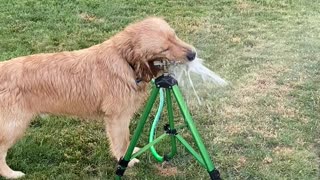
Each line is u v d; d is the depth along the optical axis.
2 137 1.98
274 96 2.74
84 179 2.12
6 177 2.11
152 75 1.93
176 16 3.98
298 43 3.47
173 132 1.97
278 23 3.87
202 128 2.46
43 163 2.22
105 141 2.37
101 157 2.24
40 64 1.98
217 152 2.26
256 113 2.57
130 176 2.13
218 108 2.63
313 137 2.36
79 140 2.38
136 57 1.88
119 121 2.06
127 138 2.13
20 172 2.14
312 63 3.14
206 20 3.91
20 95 1.94
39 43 3.43
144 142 2.37
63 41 3.49
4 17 3.86
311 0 4.37
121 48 1.94
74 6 4.12
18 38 3.50
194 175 2.12
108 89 2.00
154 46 1.80
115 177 2.08
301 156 2.22
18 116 1.97
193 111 2.60
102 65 1.99
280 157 2.22
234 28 3.76
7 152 2.25
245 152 2.26
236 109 2.62
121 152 2.14
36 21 3.82
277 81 2.91
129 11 4.07
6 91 1.92
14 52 3.26
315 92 2.77
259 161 2.20
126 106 2.02
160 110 2.28
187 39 3.54
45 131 2.44
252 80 2.93
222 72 3.03
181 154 2.26
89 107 2.05
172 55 1.80
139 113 2.58
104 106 2.03
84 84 2.00
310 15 4.04
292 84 2.87
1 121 1.95
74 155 2.27
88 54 2.02
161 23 1.86
